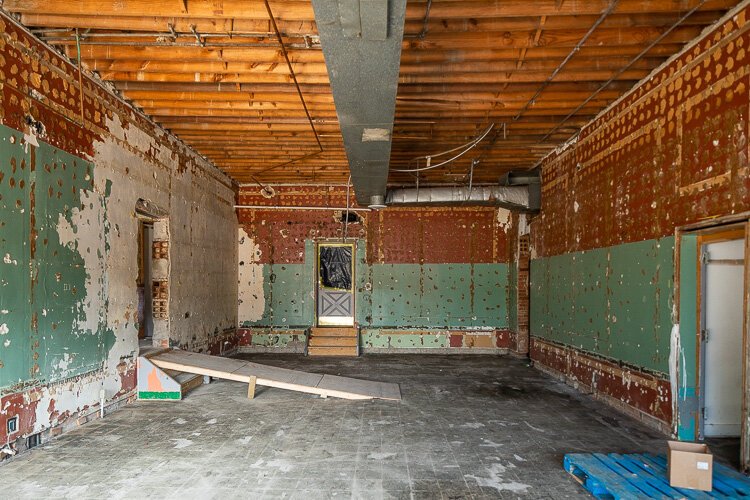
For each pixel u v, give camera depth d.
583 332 6.64
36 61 4.23
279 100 5.82
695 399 4.52
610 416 5.36
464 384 7.16
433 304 10.72
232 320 10.22
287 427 4.88
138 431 4.70
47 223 4.34
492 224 10.77
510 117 6.29
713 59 4.07
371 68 3.56
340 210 10.78
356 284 10.77
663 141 4.79
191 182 7.88
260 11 3.94
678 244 4.55
